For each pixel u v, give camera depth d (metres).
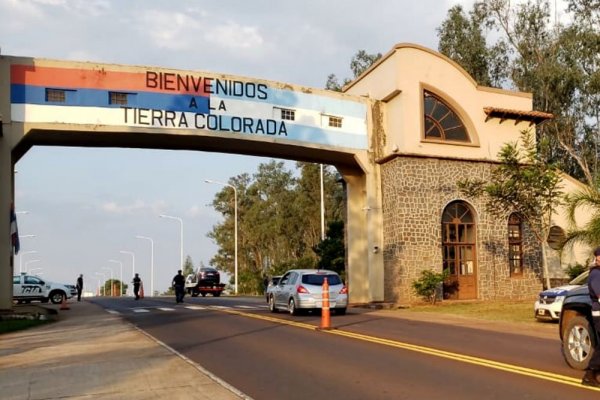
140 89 25.89
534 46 41.56
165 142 27.56
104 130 25.19
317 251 43.12
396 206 28.69
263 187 77.25
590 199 21.78
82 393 9.15
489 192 23.88
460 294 29.17
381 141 30.44
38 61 24.67
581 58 39.09
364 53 49.78
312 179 64.06
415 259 28.34
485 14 43.41
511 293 29.89
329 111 29.50
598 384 9.05
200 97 26.81
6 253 23.61
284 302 23.67
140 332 17.48
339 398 8.54
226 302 35.28
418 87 29.50
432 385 9.28
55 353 13.57
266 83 28.27
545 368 10.55
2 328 19.12
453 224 29.48
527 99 31.77
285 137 28.36
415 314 23.11
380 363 11.34
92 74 25.31
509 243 30.36
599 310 9.32
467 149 30.03
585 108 40.38
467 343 14.05
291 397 8.66
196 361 11.94
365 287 31.55
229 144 28.25
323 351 12.97
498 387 9.04
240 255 81.75
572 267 29.92
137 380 10.04
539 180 23.06
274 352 12.96
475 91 30.69
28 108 24.34
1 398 8.95
